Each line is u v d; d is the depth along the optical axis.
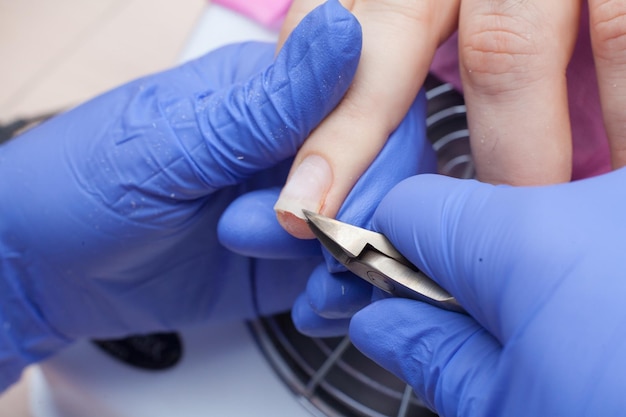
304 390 0.23
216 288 0.23
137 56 0.36
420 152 0.21
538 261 0.17
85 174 0.21
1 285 0.23
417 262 0.19
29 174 0.22
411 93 0.20
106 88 0.35
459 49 0.21
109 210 0.21
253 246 0.21
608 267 0.17
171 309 0.23
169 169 0.21
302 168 0.20
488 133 0.21
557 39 0.20
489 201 0.18
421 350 0.19
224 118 0.20
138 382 0.23
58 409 0.24
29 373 0.27
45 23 0.36
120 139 0.21
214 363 0.23
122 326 0.23
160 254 0.22
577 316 0.17
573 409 0.16
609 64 0.20
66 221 0.21
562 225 0.17
